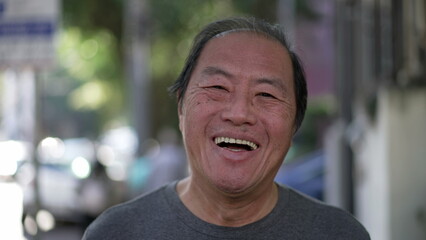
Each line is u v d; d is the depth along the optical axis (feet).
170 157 32.73
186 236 7.09
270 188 7.32
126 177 45.75
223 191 6.86
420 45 17.44
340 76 19.90
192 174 7.21
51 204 40.83
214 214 7.16
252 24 7.28
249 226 7.11
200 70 7.07
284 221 7.25
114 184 31.22
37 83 15.98
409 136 17.16
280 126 6.96
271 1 44.42
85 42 55.42
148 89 50.24
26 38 15.57
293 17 39.70
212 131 6.86
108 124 111.55
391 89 17.24
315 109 43.62
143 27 47.29
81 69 68.85
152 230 7.16
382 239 17.46
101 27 50.55
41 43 15.48
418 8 17.46
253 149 6.92
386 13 18.28
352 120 19.71
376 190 18.20
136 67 48.21
